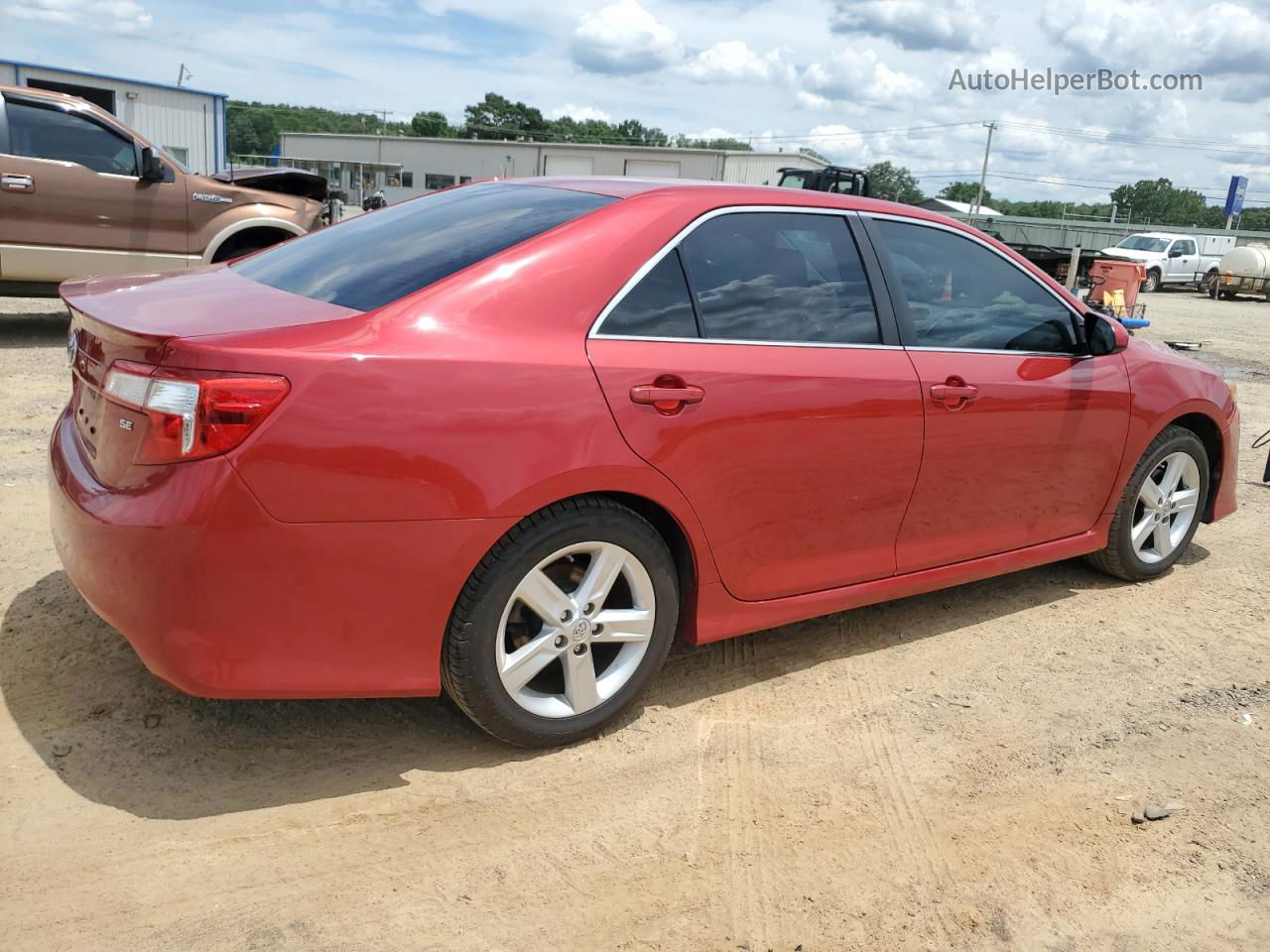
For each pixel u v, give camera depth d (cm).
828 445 315
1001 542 384
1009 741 316
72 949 207
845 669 359
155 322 244
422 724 301
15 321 969
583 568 286
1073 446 392
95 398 259
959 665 367
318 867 237
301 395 230
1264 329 1914
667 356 282
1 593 357
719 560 304
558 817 262
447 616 257
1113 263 1636
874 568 346
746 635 383
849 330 328
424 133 12738
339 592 241
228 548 228
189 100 2745
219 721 293
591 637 285
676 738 304
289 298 274
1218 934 237
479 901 230
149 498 231
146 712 293
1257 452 751
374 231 326
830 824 268
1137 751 314
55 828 242
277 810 256
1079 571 473
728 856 252
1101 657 380
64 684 304
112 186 848
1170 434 439
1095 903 244
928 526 355
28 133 813
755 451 299
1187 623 417
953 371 347
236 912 221
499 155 5134
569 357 264
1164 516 452
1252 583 467
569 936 222
